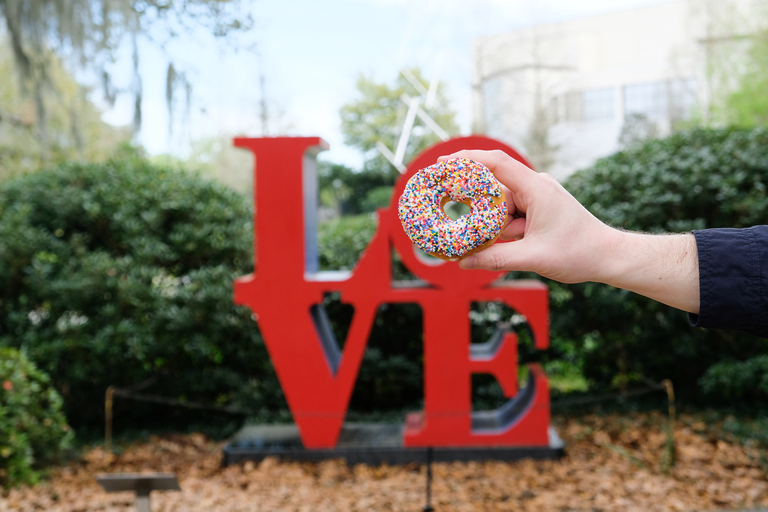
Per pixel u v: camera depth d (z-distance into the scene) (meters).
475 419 4.58
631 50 21.55
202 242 5.27
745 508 3.43
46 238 5.19
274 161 4.27
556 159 19.44
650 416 5.08
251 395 5.16
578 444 4.54
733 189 4.87
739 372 4.70
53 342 4.88
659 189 5.12
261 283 4.29
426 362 4.23
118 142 15.75
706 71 18.92
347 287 4.25
